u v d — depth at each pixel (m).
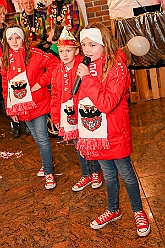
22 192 2.78
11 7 4.34
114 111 1.88
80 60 2.22
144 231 2.06
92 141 1.92
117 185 2.14
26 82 2.51
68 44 2.13
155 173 2.71
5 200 2.71
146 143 3.23
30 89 2.53
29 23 3.76
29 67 2.51
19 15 3.80
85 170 2.66
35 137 2.73
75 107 2.26
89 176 2.69
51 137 3.74
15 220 2.44
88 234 2.18
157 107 4.09
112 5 4.18
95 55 1.84
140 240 2.05
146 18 3.83
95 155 1.98
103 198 2.52
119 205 2.39
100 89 1.82
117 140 1.92
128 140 1.95
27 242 2.21
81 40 1.85
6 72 2.55
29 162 3.28
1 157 3.45
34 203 2.61
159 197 2.41
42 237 2.23
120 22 3.90
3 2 4.20
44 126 2.67
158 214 2.24
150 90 4.35
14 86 2.52
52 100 2.38
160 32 3.84
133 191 2.06
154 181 2.61
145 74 4.28
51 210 2.49
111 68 1.82
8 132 4.12
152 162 2.89
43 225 2.34
